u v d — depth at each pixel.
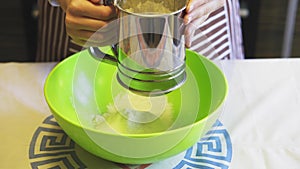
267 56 1.76
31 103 0.74
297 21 1.65
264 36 1.73
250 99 0.74
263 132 0.67
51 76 0.67
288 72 0.80
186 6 0.62
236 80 0.78
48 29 0.97
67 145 0.65
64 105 0.67
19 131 0.68
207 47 0.81
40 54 1.03
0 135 0.67
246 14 1.67
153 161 0.60
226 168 0.61
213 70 0.70
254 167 0.61
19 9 1.65
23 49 1.73
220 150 0.64
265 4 1.66
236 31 1.02
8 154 0.64
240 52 1.07
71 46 0.94
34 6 1.65
